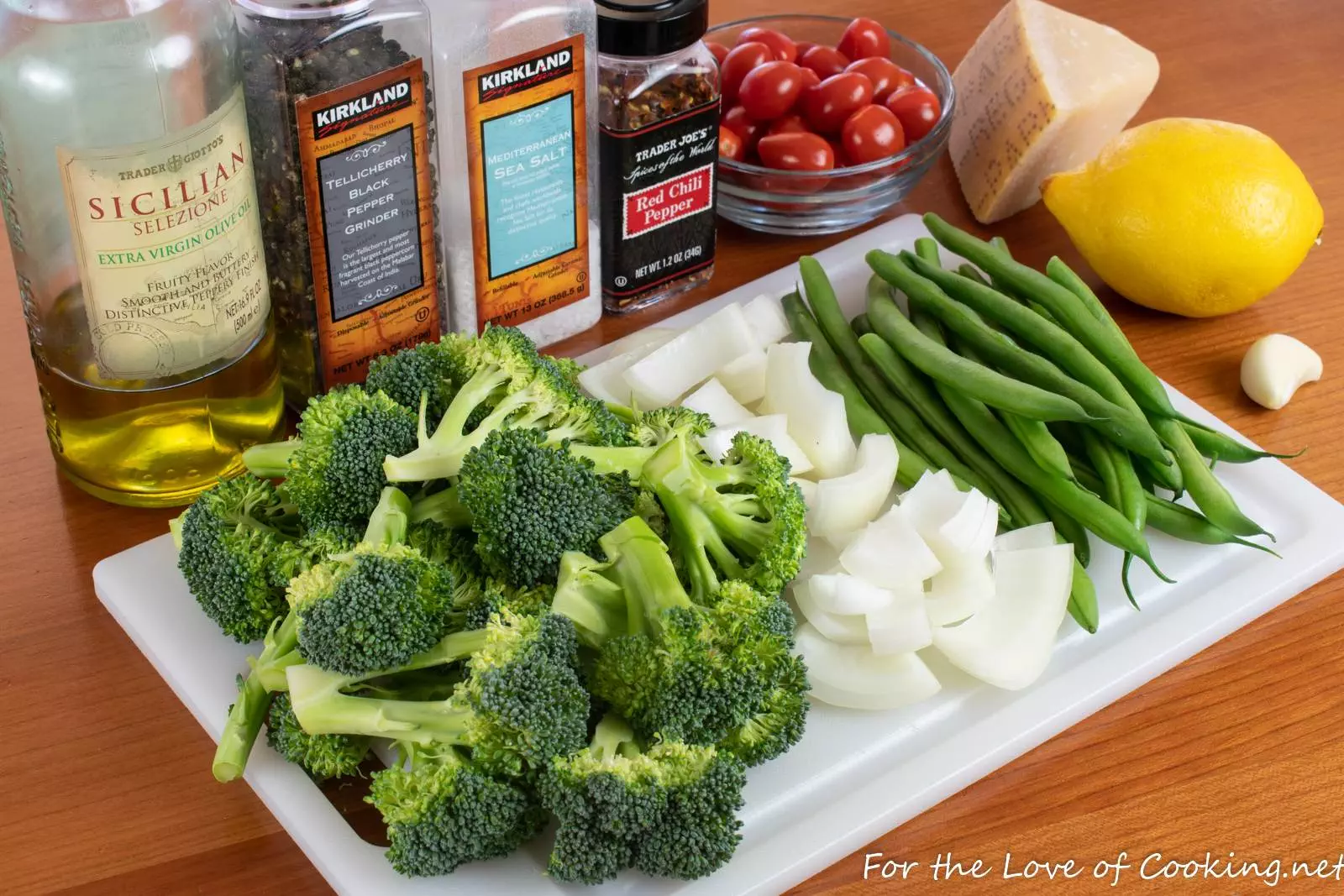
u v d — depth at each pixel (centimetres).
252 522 72
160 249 72
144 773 72
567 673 67
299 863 70
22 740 72
